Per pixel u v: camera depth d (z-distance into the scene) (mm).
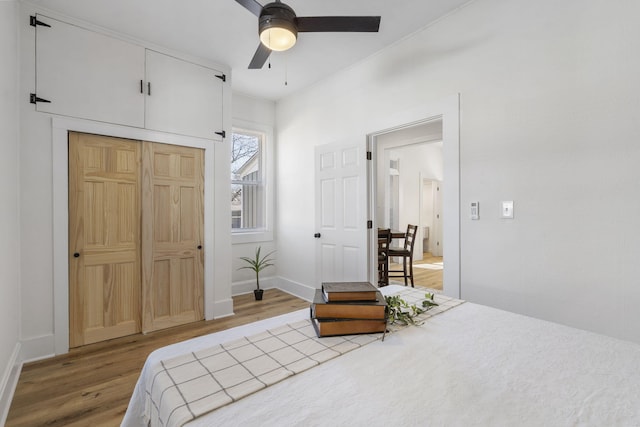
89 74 2547
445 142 2418
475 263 2250
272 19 1866
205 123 3205
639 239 1594
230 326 3049
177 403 658
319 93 3699
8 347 1935
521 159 2012
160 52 2916
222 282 3348
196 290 3168
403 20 2496
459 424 604
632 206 1613
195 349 938
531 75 1968
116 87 2676
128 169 2771
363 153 3135
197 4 2340
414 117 2652
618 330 1655
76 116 2486
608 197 1687
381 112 2955
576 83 1791
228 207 3396
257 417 617
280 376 769
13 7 2111
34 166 2314
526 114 1988
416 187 6863
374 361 854
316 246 3678
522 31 2008
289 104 4199
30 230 2299
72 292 2504
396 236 4367
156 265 2918
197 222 3174
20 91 2258
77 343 2525
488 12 2172
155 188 2912
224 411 636
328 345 959
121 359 2342
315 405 656
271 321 1194
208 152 3232
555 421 617
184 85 3062
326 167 3555
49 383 2023
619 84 1650
